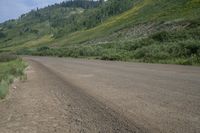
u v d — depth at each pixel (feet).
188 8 231.50
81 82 52.13
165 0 309.63
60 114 28.86
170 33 146.82
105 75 61.67
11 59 156.66
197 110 27.14
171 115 25.93
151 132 21.67
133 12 378.73
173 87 40.55
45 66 103.19
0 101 38.11
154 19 241.76
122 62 106.52
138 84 45.39
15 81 60.54
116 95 36.86
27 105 34.24
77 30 590.96
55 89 45.75
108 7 613.11
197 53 95.04
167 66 77.92
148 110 28.14
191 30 139.33
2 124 26.40
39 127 24.72
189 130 21.61
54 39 654.94
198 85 41.34
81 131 23.04
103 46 201.26
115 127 23.43
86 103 33.22
